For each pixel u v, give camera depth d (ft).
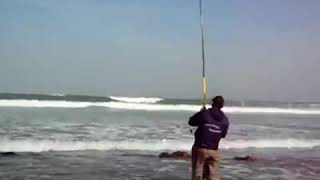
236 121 109.70
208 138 30.19
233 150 61.82
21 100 175.22
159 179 40.09
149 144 60.29
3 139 57.52
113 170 43.88
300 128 94.63
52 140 58.54
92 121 90.27
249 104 262.47
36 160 48.14
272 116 150.30
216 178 30.58
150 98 239.71
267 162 52.37
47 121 86.28
